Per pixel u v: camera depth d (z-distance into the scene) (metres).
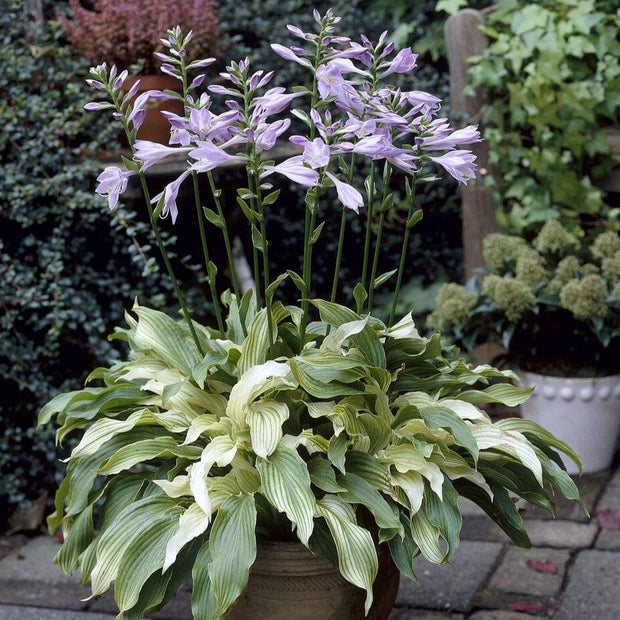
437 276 4.32
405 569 1.68
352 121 1.66
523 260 3.11
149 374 1.95
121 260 3.20
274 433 1.72
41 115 2.96
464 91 3.67
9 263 2.95
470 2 4.25
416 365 1.98
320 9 4.36
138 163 1.74
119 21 3.19
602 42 3.48
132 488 1.87
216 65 3.89
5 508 3.05
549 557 2.62
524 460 1.82
